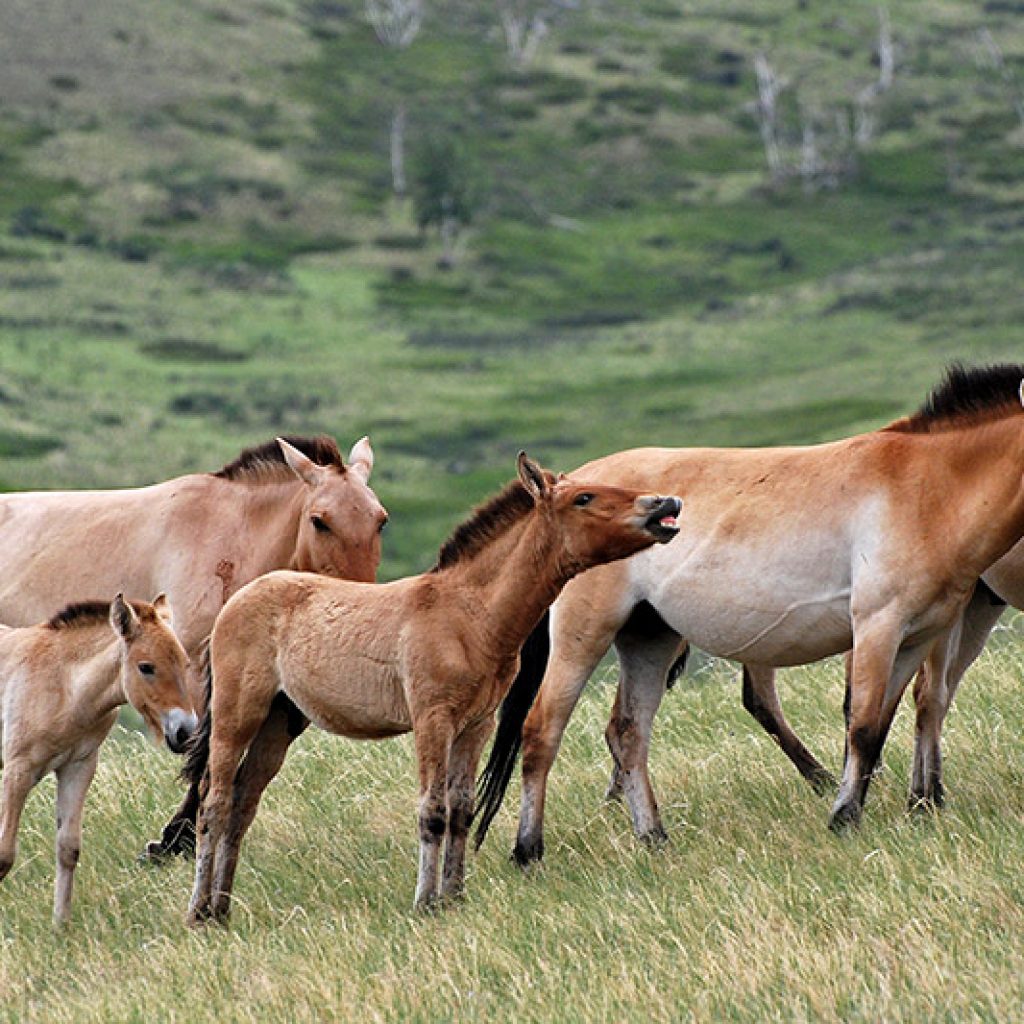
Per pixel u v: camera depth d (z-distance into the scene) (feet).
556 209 515.50
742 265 463.01
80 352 337.93
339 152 542.16
